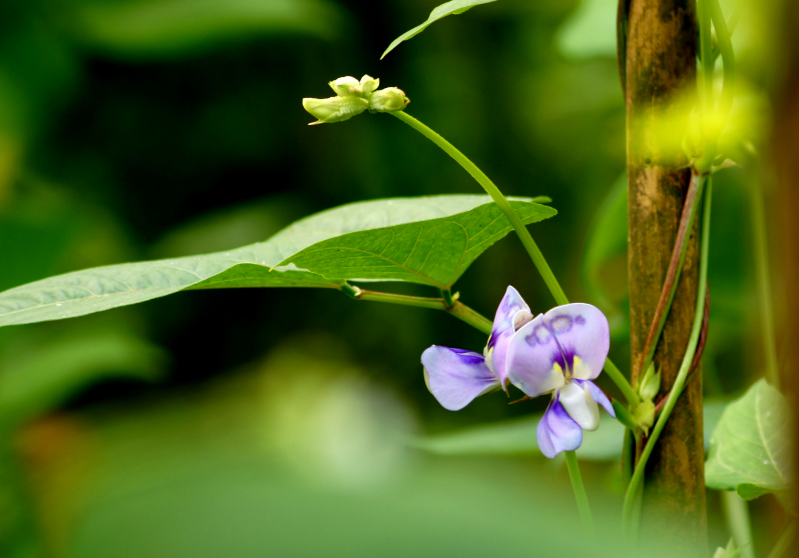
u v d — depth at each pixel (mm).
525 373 724
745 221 1009
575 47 1094
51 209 2051
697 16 750
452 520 304
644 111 751
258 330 2883
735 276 1031
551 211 760
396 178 2895
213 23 2543
